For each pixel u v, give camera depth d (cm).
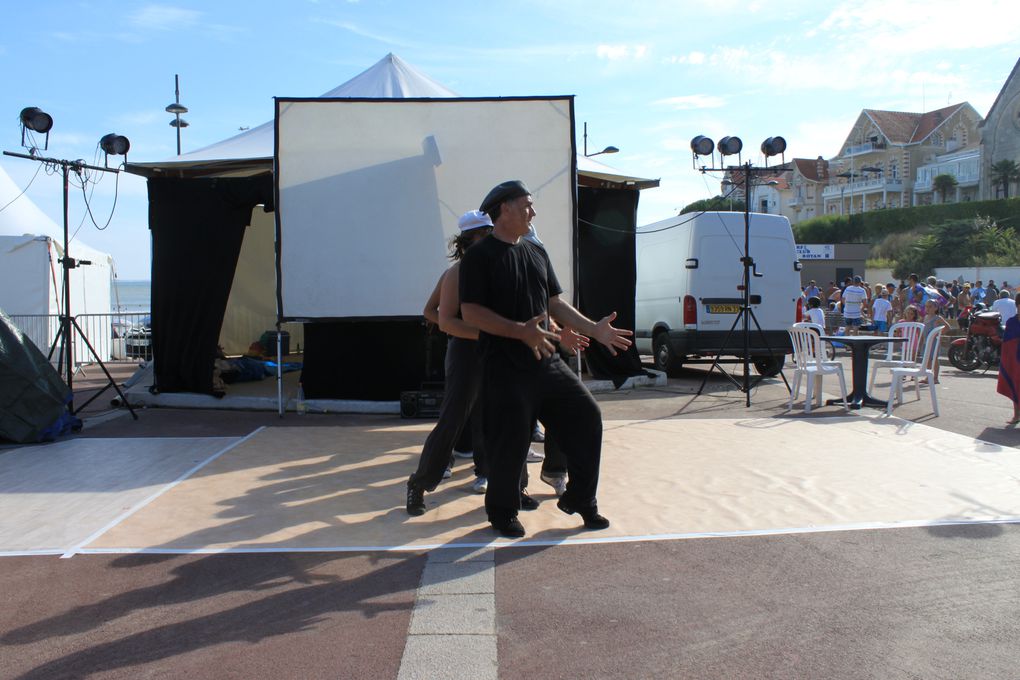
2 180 1456
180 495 507
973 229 3928
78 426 744
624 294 1039
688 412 835
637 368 1063
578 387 411
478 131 823
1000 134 5353
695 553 391
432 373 858
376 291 819
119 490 520
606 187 1044
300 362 1230
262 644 298
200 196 880
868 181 6581
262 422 804
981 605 327
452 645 296
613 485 519
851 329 1795
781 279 1171
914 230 4506
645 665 281
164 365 905
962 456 600
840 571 365
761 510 460
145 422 802
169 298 896
